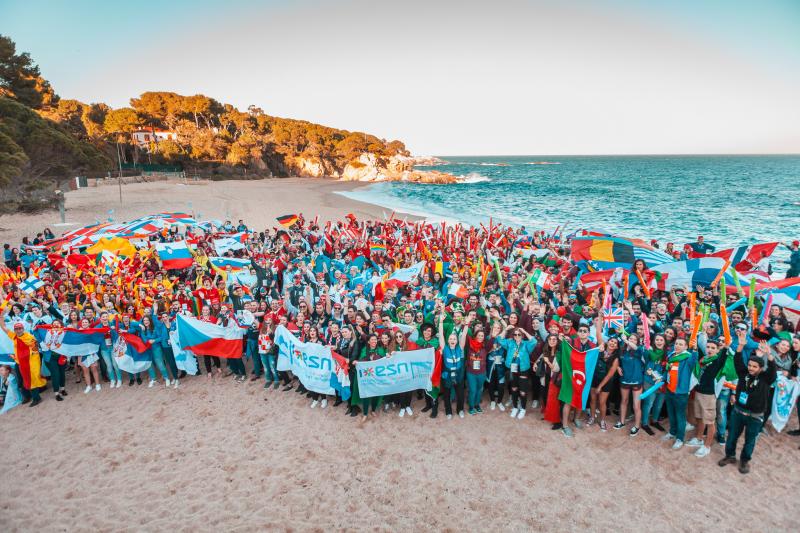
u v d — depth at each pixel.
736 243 30.78
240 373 11.32
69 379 11.62
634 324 9.81
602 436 8.68
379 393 9.30
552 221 41.22
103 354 10.94
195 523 6.90
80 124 75.50
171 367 11.25
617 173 133.75
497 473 7.79
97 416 9.89
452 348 9.16
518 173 140.38
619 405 9.38
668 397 8.28
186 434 9.15
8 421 9.77
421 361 9.34
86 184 57.34
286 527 6.79
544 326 9.94
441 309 10.10
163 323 11.04
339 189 80.62
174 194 54.34
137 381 11.25
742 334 7.55
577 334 8.90
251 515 7.04
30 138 41.31
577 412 8.99
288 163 119.00
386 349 9.34
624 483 7.45
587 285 12.25
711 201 57.12
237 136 117.75
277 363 10.58
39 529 6.89
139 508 7.25
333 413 9.77
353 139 128.50
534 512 6.93
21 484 7.87
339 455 8.39
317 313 11.78
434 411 9.50
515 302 10.82
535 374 9.38
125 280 14.46
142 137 96.62
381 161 125.62
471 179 111.88
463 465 8.02
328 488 7.56
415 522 6.82
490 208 51.69
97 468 8.21
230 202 49.28
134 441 8.97
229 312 11.33
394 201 58.91
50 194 39.56
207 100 110.75
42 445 8.91
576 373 8.52
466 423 9.30
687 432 8.66
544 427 9.05
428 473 7.85
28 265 17.83
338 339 9.91
